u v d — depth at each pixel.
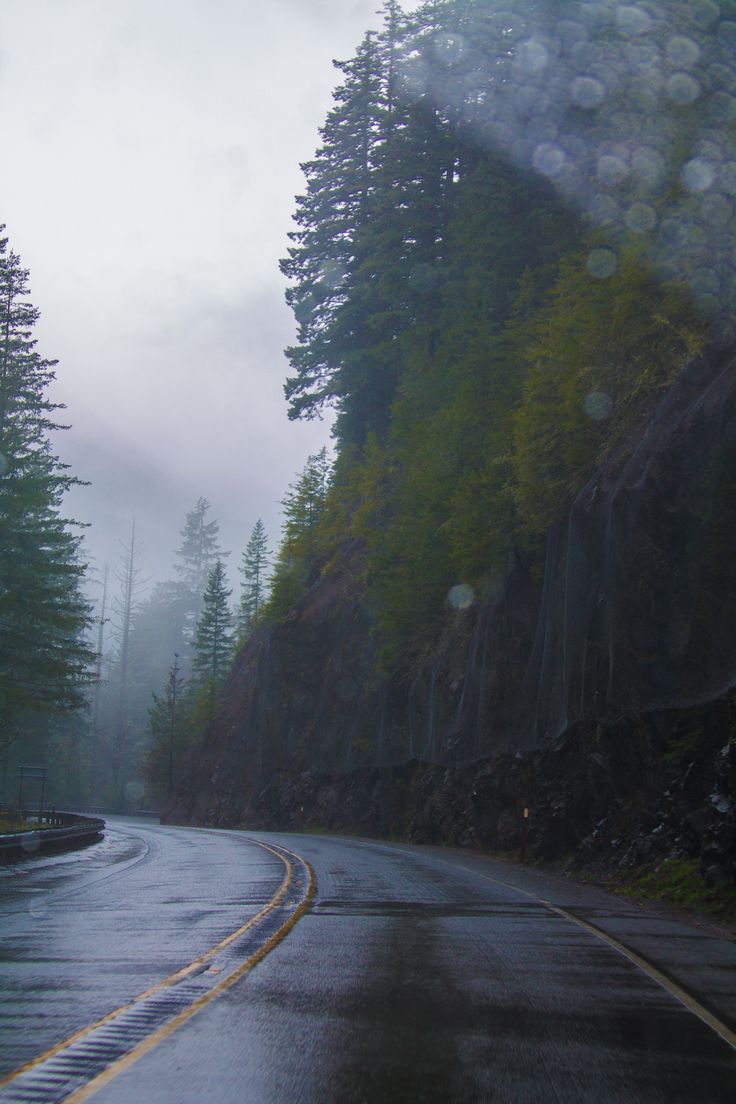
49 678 44.41
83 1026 7.31
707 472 21.06
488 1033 7.23
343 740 60.62
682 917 15.83
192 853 31.53
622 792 25.36
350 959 10.49
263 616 91.62
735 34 28.61
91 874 23.70
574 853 26.56
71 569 43.28
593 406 29.80
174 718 104.00
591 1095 5.71
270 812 66.88
